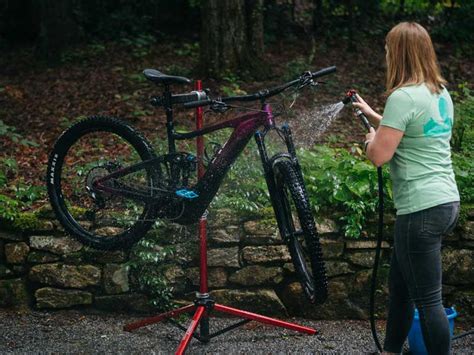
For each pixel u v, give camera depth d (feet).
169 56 34.22
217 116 25.61
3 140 23.48
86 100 28.17
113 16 37.50
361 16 36.58
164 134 23.86
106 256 17.26
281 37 36.04
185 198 14.33
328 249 17.15
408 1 38.47
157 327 16.52
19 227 17.33
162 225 17.16
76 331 16.29
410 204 12.47
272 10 36.35
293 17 36.45
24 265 17.44
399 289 13.53
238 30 29.58
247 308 17.15
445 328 12.57
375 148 12.41
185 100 14.67
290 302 17.22
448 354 12.71
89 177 15.43
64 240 17.31
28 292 17.49
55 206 15.76
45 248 17.33
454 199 12.53
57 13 34.35
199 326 16.40
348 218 17.02
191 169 14.69
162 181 14.82
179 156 14.66
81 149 22.08
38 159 21.85
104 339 15.80
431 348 12.67
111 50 35.29
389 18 38.17
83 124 15.35
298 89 14.24
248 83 29.32
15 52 35.83
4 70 32.91
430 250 12.46
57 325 16.66
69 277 17.28
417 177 12.46
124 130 15.01
